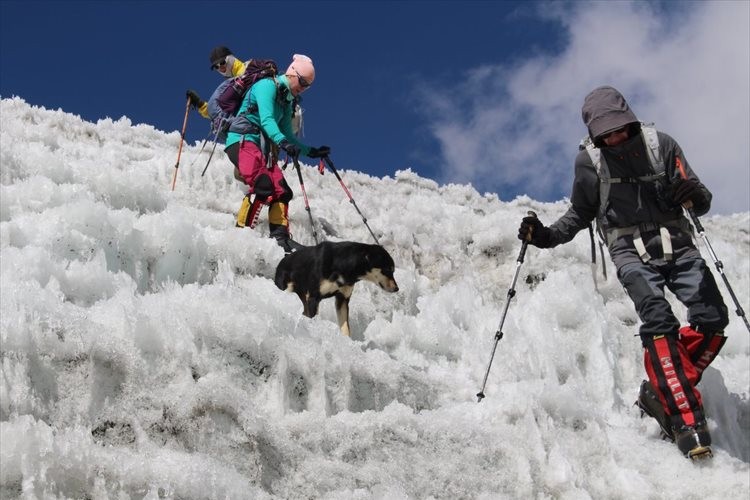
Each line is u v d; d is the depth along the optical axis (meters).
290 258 6.28
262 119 7.27
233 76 8.16
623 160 4.92
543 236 5.28
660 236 4.92
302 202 8.48
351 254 6.11
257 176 7.16
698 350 4.97
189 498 3.13
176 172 7.92
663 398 4.80
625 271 4.97
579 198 5.22
